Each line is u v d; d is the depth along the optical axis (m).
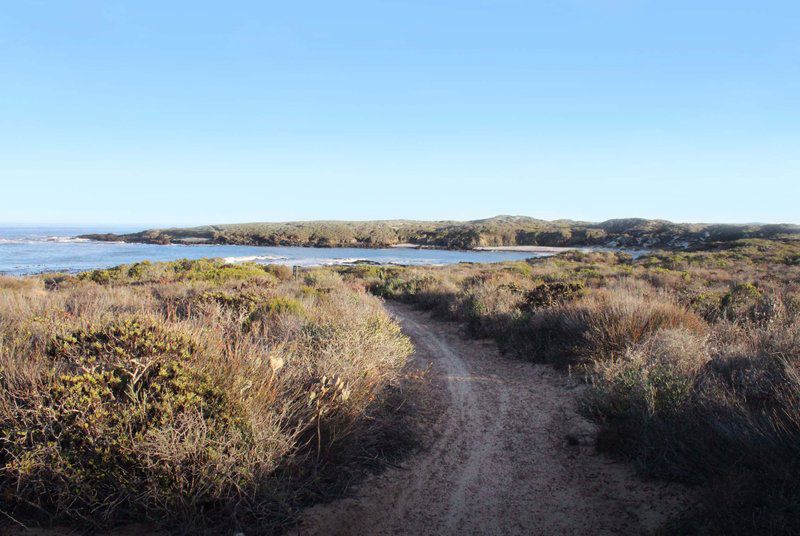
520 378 7.45
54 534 2.86
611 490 3.84
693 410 4.27
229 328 6.92
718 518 2.91
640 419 4.42
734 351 5.81
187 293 12.95
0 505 2.95
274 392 4.08
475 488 4.02
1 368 3.66
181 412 3.45
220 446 3.25
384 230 141.50
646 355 5.84
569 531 3.36
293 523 3.27
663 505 3.49
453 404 6.26
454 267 36.38
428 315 14.87
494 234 120.50
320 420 4.09
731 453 3.55
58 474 2.98
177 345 4.46
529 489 3.99
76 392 3.39
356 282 23.83
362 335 6.91
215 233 133.38
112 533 2.95
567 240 112.38
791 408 3.69
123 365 3.89
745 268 26.80
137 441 3.21
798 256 33.69
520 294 12.99
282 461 3.61
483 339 10.55
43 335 4.95
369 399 4.83
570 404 6.03
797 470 3.07
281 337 7.05
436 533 3.36
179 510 3.07
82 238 128.25
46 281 20.75
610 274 24.12
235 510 3.13
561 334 8.60
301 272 26.47
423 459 4.57
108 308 8.52
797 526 2.70
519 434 5.21
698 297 10.44
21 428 3.15
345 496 3.74
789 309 8.88
